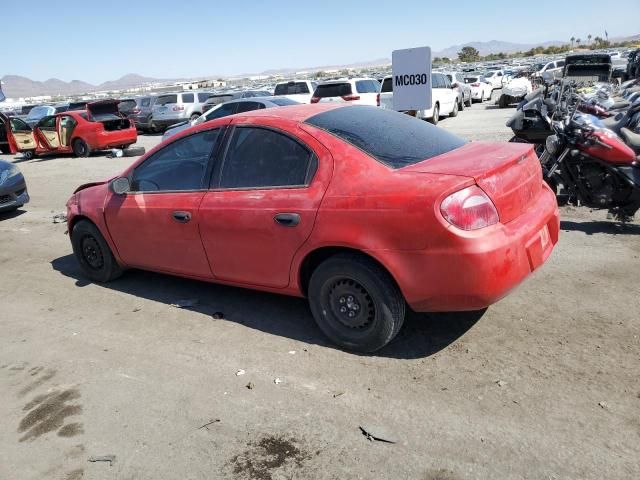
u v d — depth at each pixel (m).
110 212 4.93
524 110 7.00
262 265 3.90
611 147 5.25
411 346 3.70
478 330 3.82
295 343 3.90
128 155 17.11
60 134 17.69
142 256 4.85
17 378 3.77
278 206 3.67
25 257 6.70
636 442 2.61
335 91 18.53
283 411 3.12
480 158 3.43
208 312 4.56
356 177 3.40
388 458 2.67
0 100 15.72
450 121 19.72
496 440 2.71
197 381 3.51
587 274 4.64
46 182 12.77
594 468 2.47
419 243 3.11
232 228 3.95
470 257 3.01
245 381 3.46
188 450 2.87
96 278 5.52
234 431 2.99
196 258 4.35
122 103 25.59
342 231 3.37
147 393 3.43
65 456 2.92
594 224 6.01
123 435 3.04
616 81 24.06
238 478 2.64
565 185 5.71
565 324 3.80
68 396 3.47
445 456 2.64
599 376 3.15
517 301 4.22
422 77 7.84
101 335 4.32
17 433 3.15
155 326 4.39
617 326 3.71
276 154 3.81
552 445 2.64
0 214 9.41
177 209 4.31
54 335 4.39
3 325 4.68
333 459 2.71
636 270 4.64
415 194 3.12
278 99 15.34
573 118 5.47
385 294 3.38
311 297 3.75
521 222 3.35
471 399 3.05
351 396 3.20
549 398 2.99
